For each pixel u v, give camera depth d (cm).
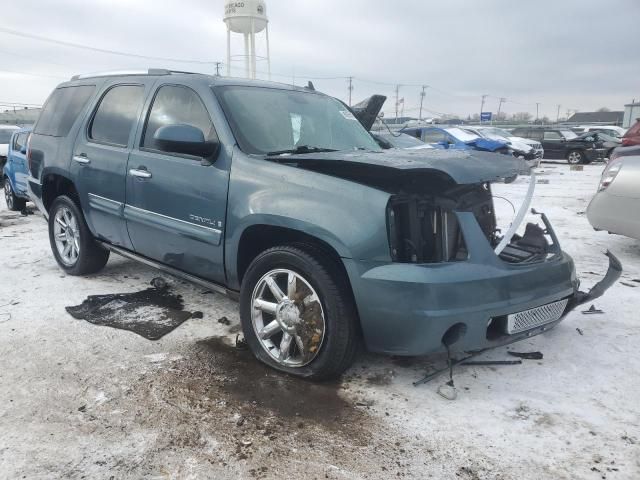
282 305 312
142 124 409
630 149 610
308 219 296
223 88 379
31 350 344
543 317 320
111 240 451
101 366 325
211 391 298
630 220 568
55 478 226
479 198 355
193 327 388
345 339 294
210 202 346
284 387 304
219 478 229
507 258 342
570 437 262
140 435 257
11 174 875
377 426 269
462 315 277
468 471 237
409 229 293
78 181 460
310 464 239
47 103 541
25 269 533
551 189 1264
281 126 382
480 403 292
